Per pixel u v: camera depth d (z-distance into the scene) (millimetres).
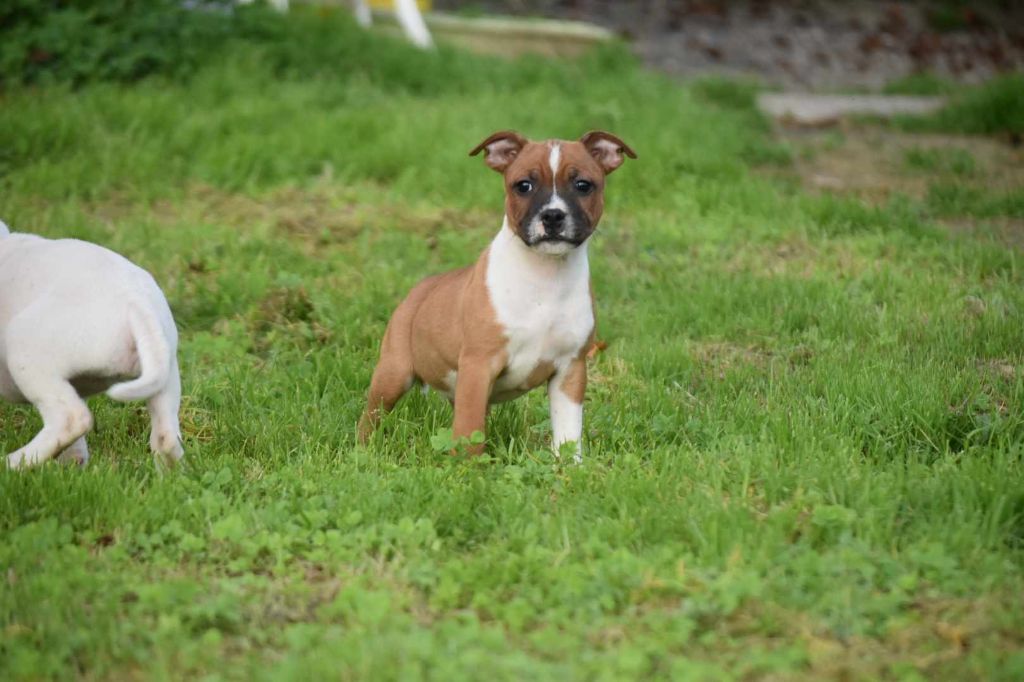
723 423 9664
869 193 17062
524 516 7934
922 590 7086
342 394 10383
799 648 6383
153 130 17203
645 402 10141
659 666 6371
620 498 8109
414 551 7465
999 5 33344
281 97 18812
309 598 7035
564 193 8688
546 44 24578
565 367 9062
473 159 16891
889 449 9195
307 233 14570
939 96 25203
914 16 32312
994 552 7484
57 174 15422
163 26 19516
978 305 12508
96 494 8023
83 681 6227
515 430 9734
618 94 20969
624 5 31188
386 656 6227
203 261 13391
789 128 21875
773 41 29766
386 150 16906
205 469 8586
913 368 10625
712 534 7484
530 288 8719
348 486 8312
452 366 9227
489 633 6418
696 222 15328
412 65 20938
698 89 23250
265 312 12109
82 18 19062
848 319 11992
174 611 6738
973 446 9078
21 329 8109
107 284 8164
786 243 14750
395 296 12516
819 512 7676
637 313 12406
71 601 6789
